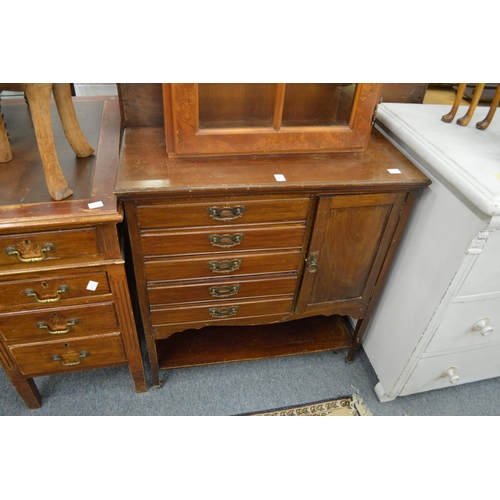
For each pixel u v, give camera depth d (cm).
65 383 154
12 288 108
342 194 114
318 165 117
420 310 128
